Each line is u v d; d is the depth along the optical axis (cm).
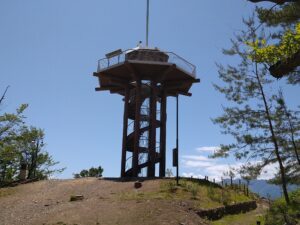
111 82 3922
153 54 3744
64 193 2628
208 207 2138
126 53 3691
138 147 3691
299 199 1923
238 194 2938
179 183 2644
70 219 1784
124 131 3809
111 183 2881
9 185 3400
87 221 1733
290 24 1314
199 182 2897
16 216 2044
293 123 2575
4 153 3650
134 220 1727
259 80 2747
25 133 3881
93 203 2105
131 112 4006
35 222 1827
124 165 3709
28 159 4647
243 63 2797
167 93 4284
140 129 3809
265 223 1805
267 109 2670
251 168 2592
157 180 2856
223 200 2450
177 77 3934
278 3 565
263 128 2642
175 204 2023
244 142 2633
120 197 2259
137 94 3759
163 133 3934
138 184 2639
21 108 3544
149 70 3784
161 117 4000
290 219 1689
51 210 2069
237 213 2428
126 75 3922
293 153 2506
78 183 2967
